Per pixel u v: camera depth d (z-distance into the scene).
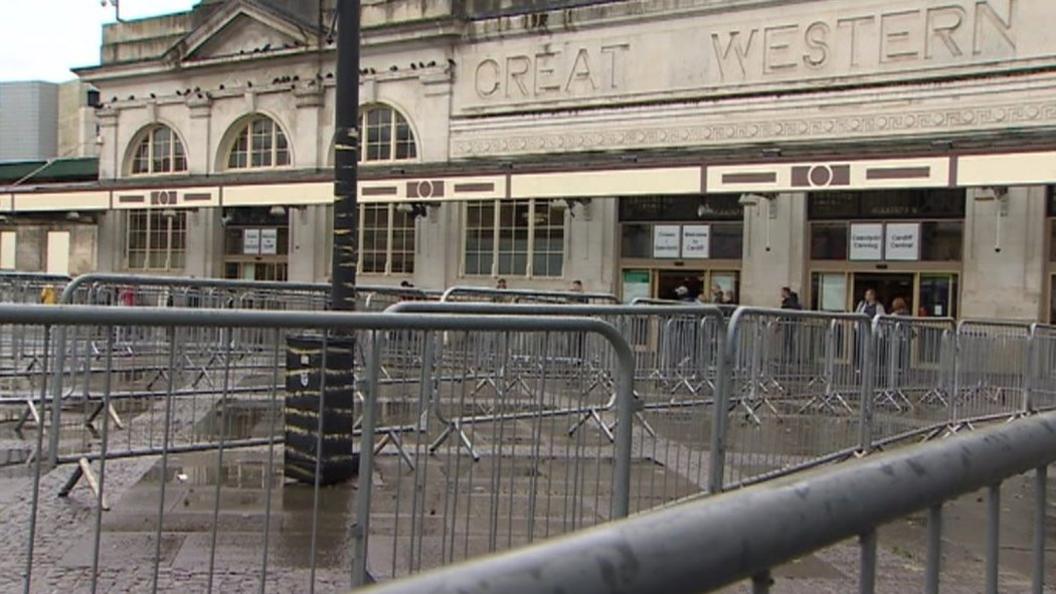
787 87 19.30
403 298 14.41
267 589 4.30
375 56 24.88
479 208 23.34
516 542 4.88
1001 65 17.14
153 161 29.56
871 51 18.45
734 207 20.23
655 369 7.89
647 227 21.23
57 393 5.69
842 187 16.56
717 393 6.14
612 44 21.45
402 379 5.50
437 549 4.86
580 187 19.41
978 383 10.88
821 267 19.20
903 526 5.97
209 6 29.09
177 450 5.71
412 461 5.88
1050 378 11.42
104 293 10.91
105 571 4.43
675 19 20.64
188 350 6.31
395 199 22.17
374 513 5.43
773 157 17.25
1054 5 16.69
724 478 6.36
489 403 5.04
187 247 28.06
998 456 1.79
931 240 18.09
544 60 22.38
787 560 1.27
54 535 4.97
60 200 27.58
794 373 8.61
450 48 23.64
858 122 18.45
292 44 26.20
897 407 9.70
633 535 1.07
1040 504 2.09
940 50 17.77
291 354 6.05
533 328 4.16
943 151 15.62
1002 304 17.08
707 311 6.18
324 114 26.03
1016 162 15.04
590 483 5.67
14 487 5.96
